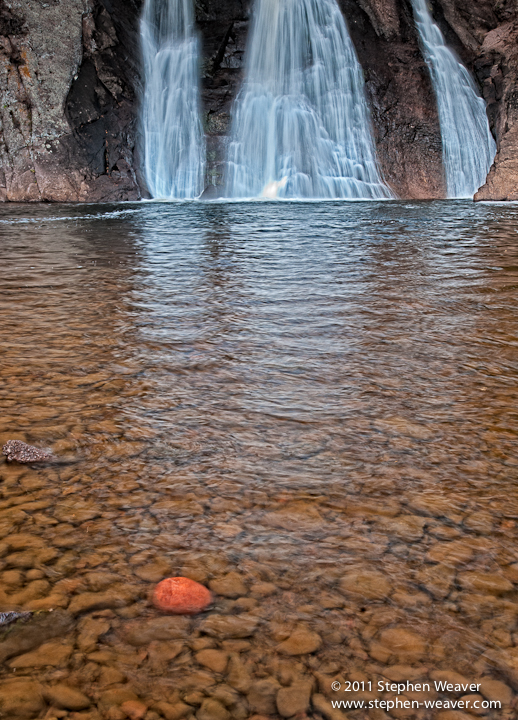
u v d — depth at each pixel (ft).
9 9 55.26
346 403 9.92
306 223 38.22
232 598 5.52
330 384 10.75
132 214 45.24
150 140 64.64
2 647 4.99
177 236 32.35
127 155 61.26
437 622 5.24
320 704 4.47
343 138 64.18
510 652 4.92
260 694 4.55
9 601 5.49
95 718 4.35
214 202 57.36
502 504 7.04
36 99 56.70
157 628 5.18
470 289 18.34
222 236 32.19
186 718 4.35
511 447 8.41
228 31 64.95
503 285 18.85
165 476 7.66
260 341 13.26
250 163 63.87
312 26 63.82
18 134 57.41
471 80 65.72
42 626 5.21
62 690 4.58
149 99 64.75
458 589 5.64
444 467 7.87
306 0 63.52
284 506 6.97
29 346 13.03
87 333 13.99
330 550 6.19
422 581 5.75
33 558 6.09
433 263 22.86
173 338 13.52
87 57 58.34
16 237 32.22
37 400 10.09
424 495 7.21
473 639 5.06
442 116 64.39
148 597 5.55
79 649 4.96
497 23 64.44
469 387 10.65
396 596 5.55
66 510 6.95
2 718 4.33
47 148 57.26
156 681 4.66
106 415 9.49
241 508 6.94
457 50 66.44
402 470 7.79
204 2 64.75
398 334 13.78
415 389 10.54
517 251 25.63
